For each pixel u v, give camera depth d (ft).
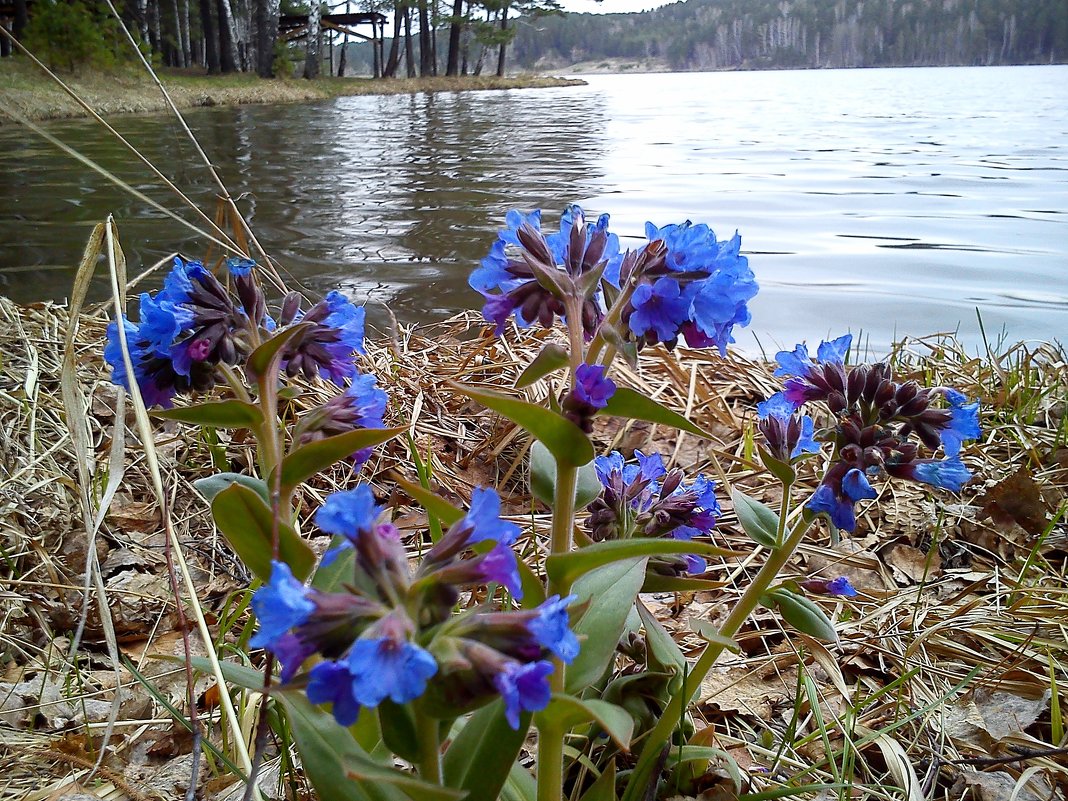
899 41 500.33
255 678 6.12
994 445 14.66
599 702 5.16
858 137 70.85
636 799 7.05
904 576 11.78
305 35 191.31
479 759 5.44
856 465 6.95
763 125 85.10
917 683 9.60
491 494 4.60
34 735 8.36
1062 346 19.39
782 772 8.36
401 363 16.46
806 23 525.34
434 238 29.73
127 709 8.82
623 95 157.58
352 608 4.28
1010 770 8.38
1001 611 10.71
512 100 137.69
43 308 18.29
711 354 17.75
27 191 38.81
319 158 54.80
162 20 163.73
